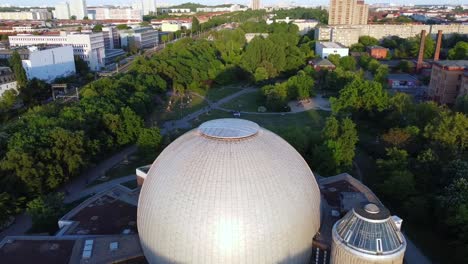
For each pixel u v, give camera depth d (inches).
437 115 4040.4
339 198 2650.1
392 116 4512.8
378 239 1685.5
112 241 2267.5
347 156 3627.0
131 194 2866.6
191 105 6141.7
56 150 3398.1
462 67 5457.7
